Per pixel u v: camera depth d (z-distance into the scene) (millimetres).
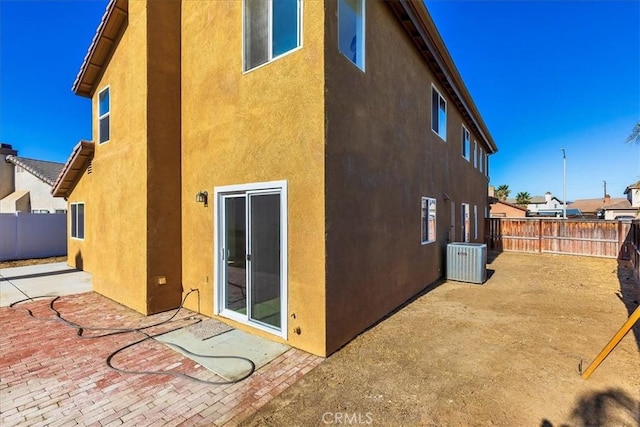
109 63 7363
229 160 5332
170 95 6234
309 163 4207
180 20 6410
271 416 2932
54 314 5969
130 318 5734
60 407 3086
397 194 6434
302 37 4289
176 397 3258
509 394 3287
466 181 13008
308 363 3979
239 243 5344
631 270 10977
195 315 5891
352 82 4773
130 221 6309
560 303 6852
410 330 5164
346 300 4598
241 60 5105
